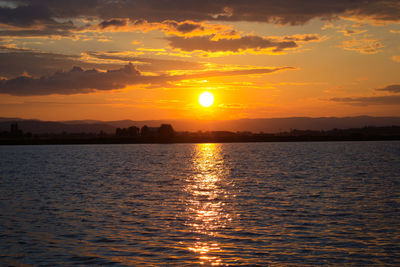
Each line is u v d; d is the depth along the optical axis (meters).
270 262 22.86
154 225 31.98
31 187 60.00
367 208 38.53
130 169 98.56
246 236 28.36
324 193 49.50
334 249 25.06
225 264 22.59
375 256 23.67
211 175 79.31
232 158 152.50
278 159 137.38
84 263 22.88
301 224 31.81
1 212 38.12
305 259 23.28
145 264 22.66
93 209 39.53
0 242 27.06
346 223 31.98
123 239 27.77
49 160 149.00
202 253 24.55
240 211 37.78
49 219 34.62
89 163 126.81
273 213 36.56
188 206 41.00
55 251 25.08
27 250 25.30
